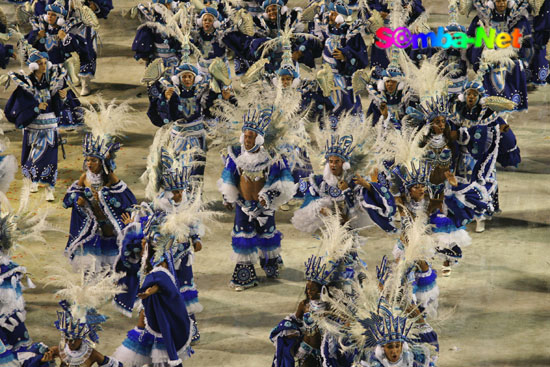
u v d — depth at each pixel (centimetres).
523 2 2556
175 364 1393
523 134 2569
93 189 1639
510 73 2464
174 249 1504
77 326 1295
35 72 2117
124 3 3916
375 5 2980
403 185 1591
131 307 1608
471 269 1859
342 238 1385
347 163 1548
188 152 1606
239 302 1748
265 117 1669
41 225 1502
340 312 1320
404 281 1382
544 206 2133
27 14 2831
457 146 1858
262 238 1784
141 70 3156
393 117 2050
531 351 1552
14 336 1395
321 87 2252
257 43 2361
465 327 1641
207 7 2494
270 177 1688
